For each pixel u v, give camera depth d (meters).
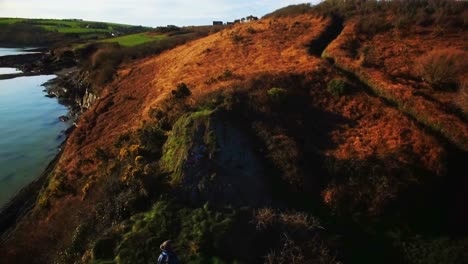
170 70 43.03
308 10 50.22
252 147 19.97
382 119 22.11
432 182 18.08
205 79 31.61
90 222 18.19
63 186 25.23
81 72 66.00
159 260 12.57
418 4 42.91
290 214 16.53
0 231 24.84
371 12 43.97
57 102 60.94
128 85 45.00
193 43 56.94
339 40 35.25
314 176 18.78
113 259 14.82
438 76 25.72
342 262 15.10
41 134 44.25
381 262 15.42
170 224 15.85
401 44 33.38
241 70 31.64
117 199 17.94
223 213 16.28
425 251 15.59
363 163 18.56
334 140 20.70
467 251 15.30
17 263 18.78
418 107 22.45
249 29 47.66
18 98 63.31
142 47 64.69
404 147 19.52
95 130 33.66
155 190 17.81
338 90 24.84
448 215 17.22
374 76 26.59
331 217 17.05
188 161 18.52
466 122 21.80
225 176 18.03
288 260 14.45
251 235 15.44
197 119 20.39
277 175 18.84
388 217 16.83
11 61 104.56
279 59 33.09
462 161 19.36
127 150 22.58
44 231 21.06
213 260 14.27
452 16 38.09
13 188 30.91
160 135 23.00
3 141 41.53
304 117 22.59
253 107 22.09
